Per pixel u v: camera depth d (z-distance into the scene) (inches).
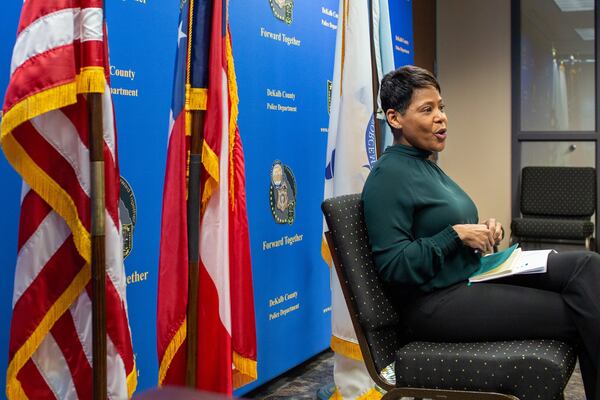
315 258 144.1
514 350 71.7
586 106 234.8
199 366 82.4
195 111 81.1
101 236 67.3
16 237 81.4
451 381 72.4
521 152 243.1
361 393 113.0
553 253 78.9
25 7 65.7
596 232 228.2
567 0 234.7
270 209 126.8
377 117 120.4
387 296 80.3
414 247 77.0
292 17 133.3
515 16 239.3
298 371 138.8
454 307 76.9
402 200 79.4
